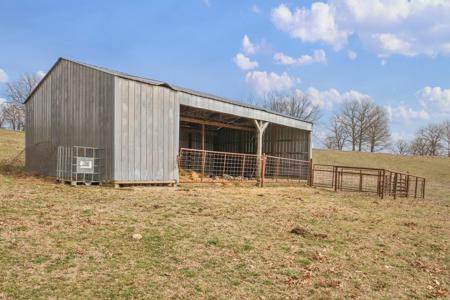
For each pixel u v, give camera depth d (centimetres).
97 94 1224
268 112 1784
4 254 501
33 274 450
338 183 1973
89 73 1264
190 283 465
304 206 1089
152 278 468
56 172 1381
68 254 520
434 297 492
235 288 464
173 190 1169
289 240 684
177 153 1328
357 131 6788
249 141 2312
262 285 480
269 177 2108
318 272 541
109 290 425
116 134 1148
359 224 888
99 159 1195
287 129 2167
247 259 566
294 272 532
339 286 498
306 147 2067
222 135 2431
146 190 1117
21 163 1922
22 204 784
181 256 552
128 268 491
